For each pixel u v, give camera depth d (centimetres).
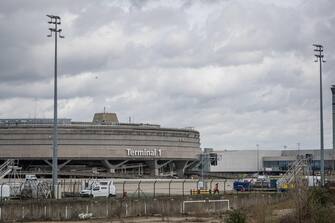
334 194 6066
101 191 8988
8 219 6141
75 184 10044
